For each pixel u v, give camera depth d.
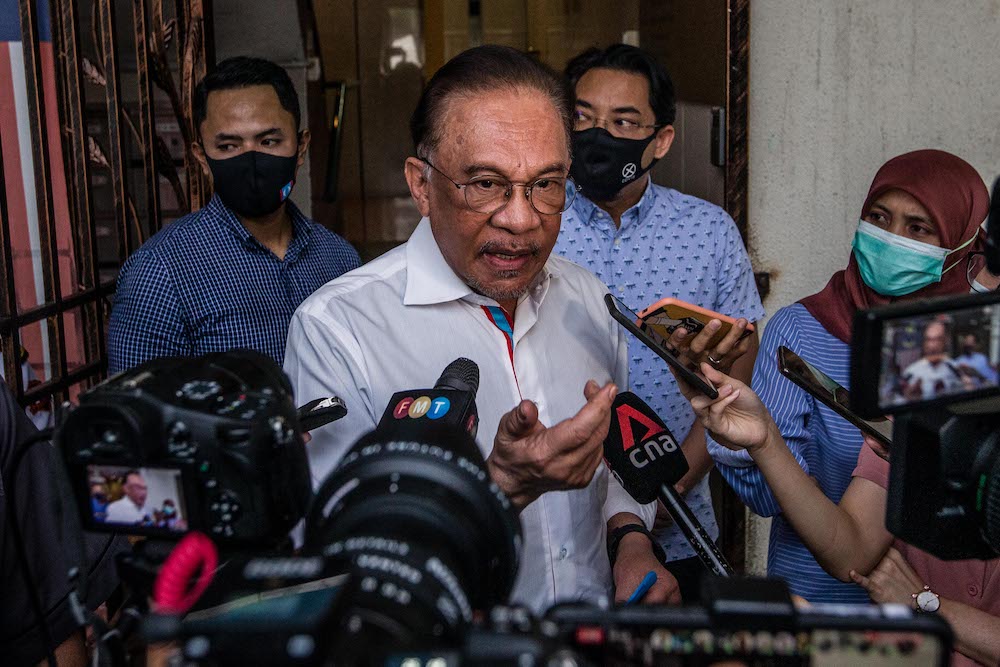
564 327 1.63
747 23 2.85
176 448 0.84
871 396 0.85
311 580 0.71
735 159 2.92
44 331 2.40
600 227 2.46
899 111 2.80
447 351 1.50
